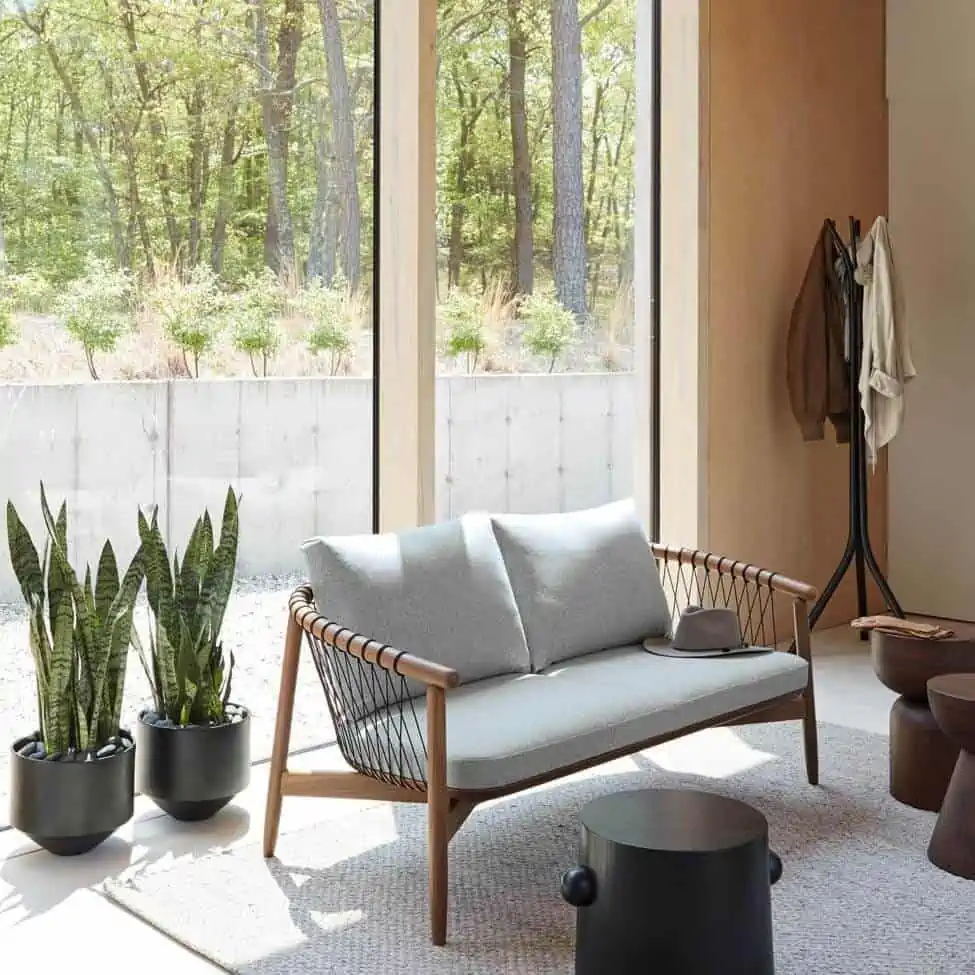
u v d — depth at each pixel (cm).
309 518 381
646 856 227
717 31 486
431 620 324
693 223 483
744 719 345
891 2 581
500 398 434
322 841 320
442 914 262
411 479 386
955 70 566
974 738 296
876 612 597
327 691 306
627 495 485
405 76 383
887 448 598
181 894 286
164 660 324
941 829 305
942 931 268
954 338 575
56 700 302
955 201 570
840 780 368
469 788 268
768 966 235
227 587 326
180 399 351
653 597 379
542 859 309
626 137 476
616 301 475
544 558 359
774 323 524
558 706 302
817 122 541
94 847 314
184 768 322
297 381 376
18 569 300
